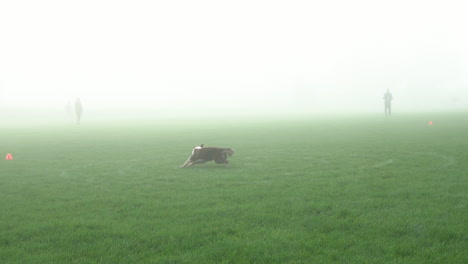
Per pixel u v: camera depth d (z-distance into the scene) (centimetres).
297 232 623
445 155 1367
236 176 1105
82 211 783
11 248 590
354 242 577
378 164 1234
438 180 964
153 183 1046
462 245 556
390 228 628
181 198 866
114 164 1419
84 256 554
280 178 1060
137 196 898
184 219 706
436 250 541
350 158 1381
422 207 739
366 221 663
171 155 1638
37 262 536
